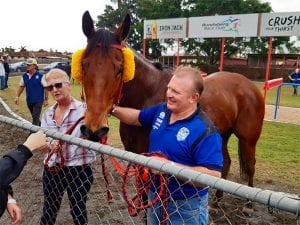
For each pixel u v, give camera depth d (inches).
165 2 1646.2
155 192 69.0
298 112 459.8
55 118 109.5
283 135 313.9
